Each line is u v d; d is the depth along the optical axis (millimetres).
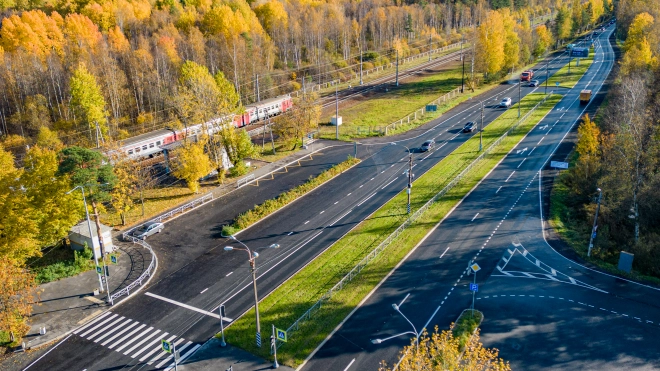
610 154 63594
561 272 50031
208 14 146625
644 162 58656
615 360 37906
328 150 88500
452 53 179625
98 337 42781
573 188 67125
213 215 64562
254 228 61125
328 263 52562
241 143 75938
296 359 39062
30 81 106812
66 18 133750
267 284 49656
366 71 155375
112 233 60500
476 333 40469
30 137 101688
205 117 73875
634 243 54719
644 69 96625
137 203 68250
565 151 83312
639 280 48562
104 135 94562
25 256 51625
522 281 48469
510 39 140500
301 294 47438
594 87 125500
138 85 113812
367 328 42219
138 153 81188
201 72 86250
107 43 126438
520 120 100625
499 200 66438
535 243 55500
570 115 103438
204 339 42031
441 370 29078
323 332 41938
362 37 182750
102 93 108000
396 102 119812
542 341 40094
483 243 55625
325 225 61406
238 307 46219
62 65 113000
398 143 91250
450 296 46250
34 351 41281
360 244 56188
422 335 40656
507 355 38562
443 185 71500
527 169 76750
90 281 50844
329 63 152875
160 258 54938
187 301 47406
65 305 47062
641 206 57312
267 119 104750
